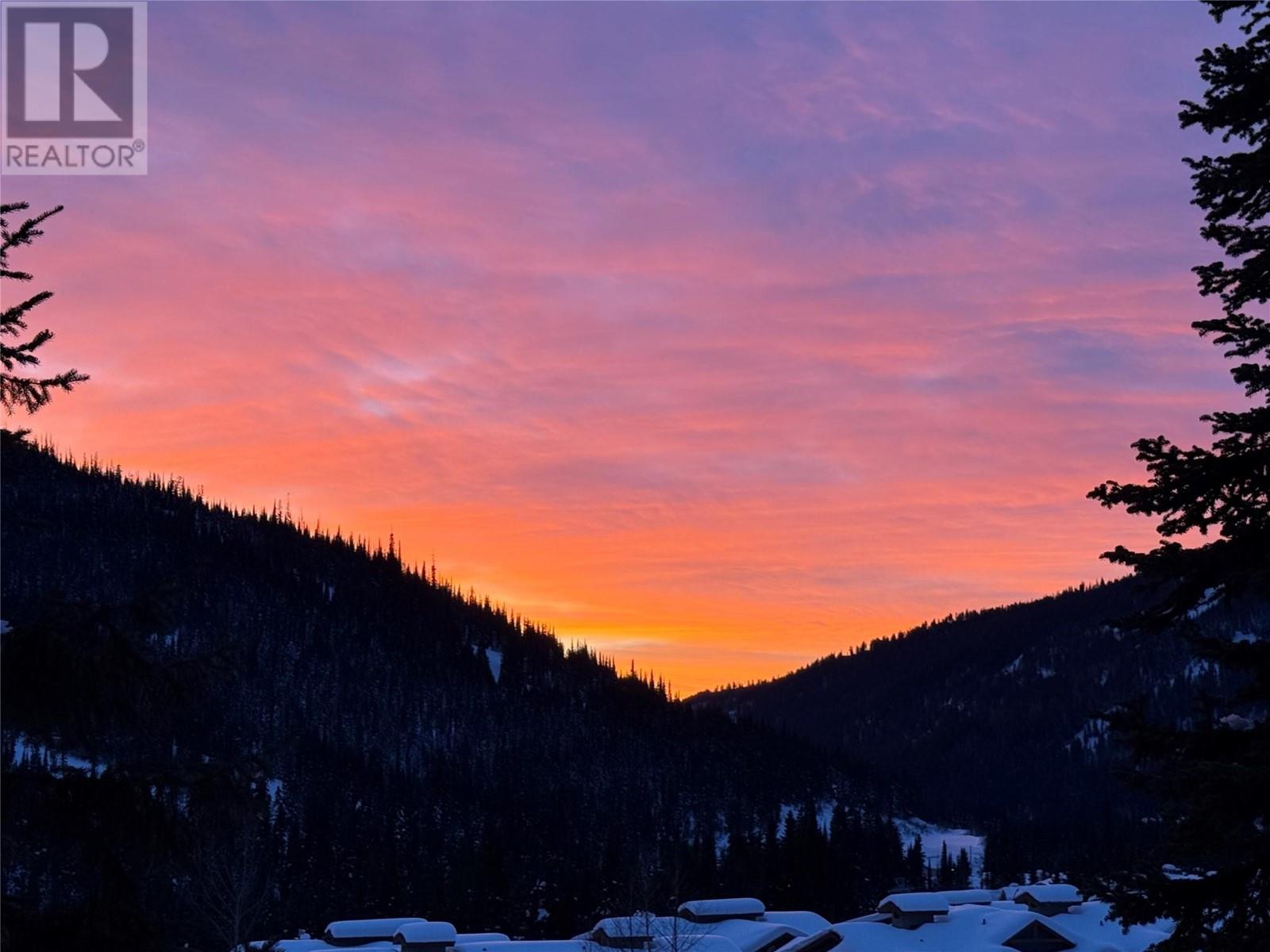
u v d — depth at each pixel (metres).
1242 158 13.59
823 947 63.38
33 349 11.55
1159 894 13.01
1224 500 13.95
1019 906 69.62
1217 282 13.84
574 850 153.62
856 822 156.12
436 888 116.00
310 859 117.38
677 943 64.81
